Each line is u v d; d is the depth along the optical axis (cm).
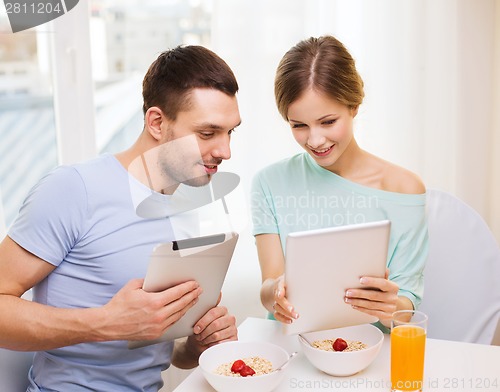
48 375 124
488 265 170
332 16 204
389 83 213
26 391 130
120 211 125
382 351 126
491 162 223
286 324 118
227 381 103
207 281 117
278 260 158
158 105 127
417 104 214
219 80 126
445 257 172
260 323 143
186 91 124
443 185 221
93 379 124
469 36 212
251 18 200
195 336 131
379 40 210
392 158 217
